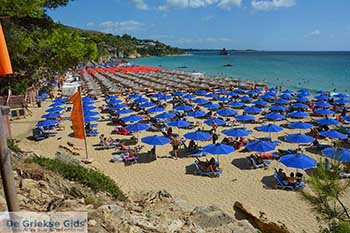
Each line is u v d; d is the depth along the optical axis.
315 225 10.52
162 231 6.20
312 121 25.91
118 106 27.69
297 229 10.30
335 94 33.44
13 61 25.25
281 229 9.33
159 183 13.98
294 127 19.95
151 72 68.00
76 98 15.93
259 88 42.59
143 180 14.27
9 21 20.36
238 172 15.23
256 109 26.05
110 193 8.97
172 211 8.23
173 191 13.19
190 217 7.81
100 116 27.62
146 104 29.59
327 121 21.20
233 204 12.08
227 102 32.25
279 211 11.55
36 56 29.03
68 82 44.53
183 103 30.23
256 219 10.25
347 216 6.03
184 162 16.58
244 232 7.27
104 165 15.99
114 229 5.48
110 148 18.61
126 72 68.38
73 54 49.28
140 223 6.21
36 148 17.25
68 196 7.12
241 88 42.66
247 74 79.25
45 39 31.09
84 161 15.84
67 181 8.42
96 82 51.47
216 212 8.12
